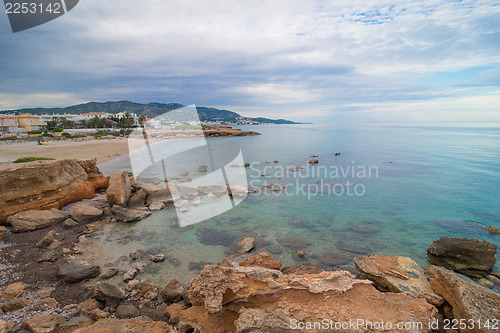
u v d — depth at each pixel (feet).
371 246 46.52
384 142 265.54
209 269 26.23
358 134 421.59
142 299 30.53
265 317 21.24
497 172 112.98
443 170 118.52
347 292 25.17
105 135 305.73
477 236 51.19
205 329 22.97
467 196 78.38
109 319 24.12
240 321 20.98
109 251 42.80
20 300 28.14
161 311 28.40
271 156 169.58
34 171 53.42
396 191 83.87
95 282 33.86
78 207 55.98
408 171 116.98
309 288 24.86
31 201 52.65
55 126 397.19
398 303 24.06
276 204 70.03
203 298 25.40
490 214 63.10
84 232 49.06
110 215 58.34
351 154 176.35
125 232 50.62
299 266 36.81
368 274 32.24
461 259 39.65
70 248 43.09
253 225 55.42
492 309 23.07
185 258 41.16
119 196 62.23
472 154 169.17
